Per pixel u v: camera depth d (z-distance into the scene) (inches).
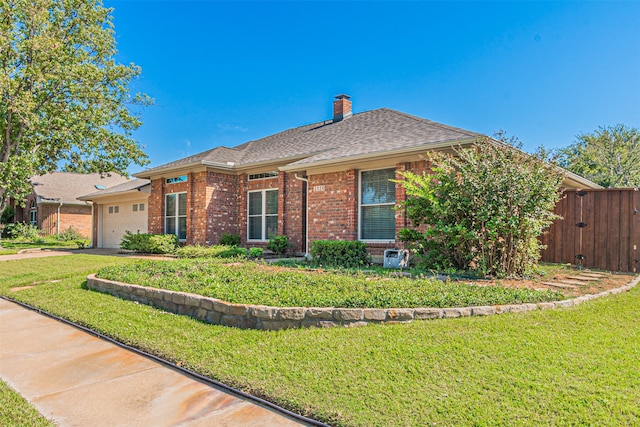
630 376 134.3
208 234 582.9
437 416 112.9
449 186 308.5
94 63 820.0
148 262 380.5
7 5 689.6
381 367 146.6
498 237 294.0
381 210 422.6
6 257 629.0
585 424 106.7
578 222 386.6
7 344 198.4
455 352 156.6
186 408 128.4
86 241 965.2
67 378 154.9
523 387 127.7
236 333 194.9
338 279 267.0
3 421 120.0
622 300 234.8
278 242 513.0
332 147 494.0
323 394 129.3
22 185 776.9
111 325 218.4
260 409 126.7
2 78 672.4
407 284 248.8
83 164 879.1
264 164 552.7
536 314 202.4
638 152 1063.6
